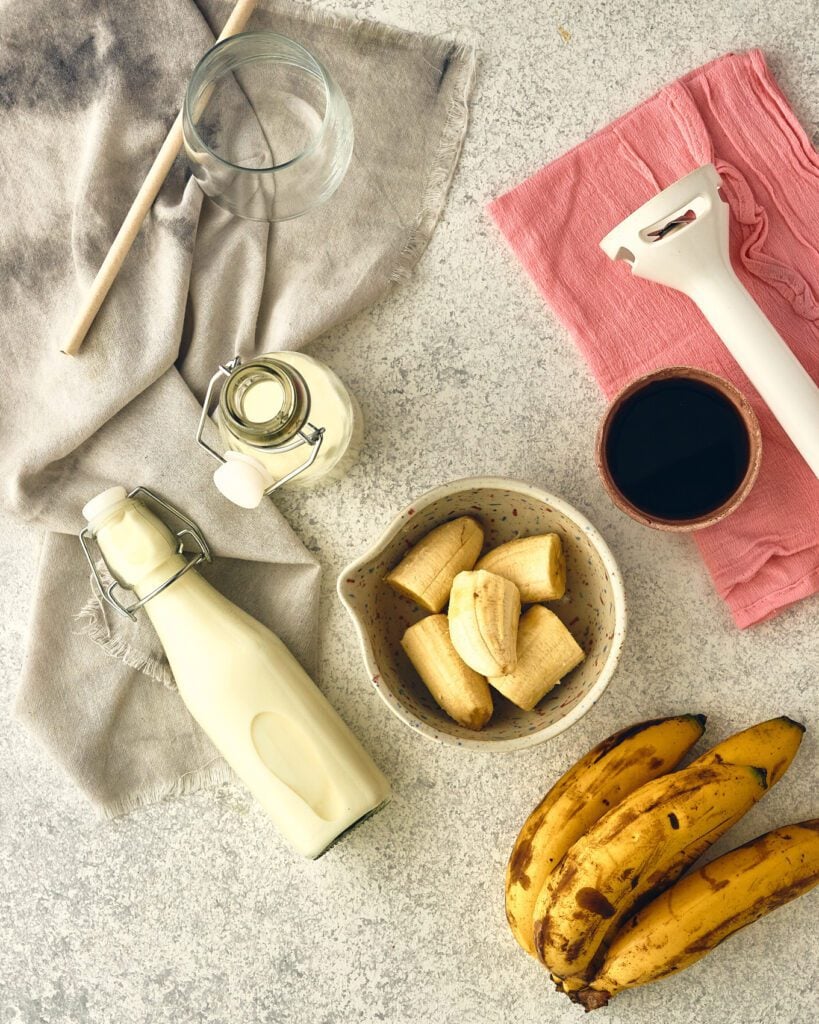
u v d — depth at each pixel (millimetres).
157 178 835
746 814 856
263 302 889
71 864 923
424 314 893
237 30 830
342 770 831
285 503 904
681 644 867
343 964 899
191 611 839
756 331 777
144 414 879
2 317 895
